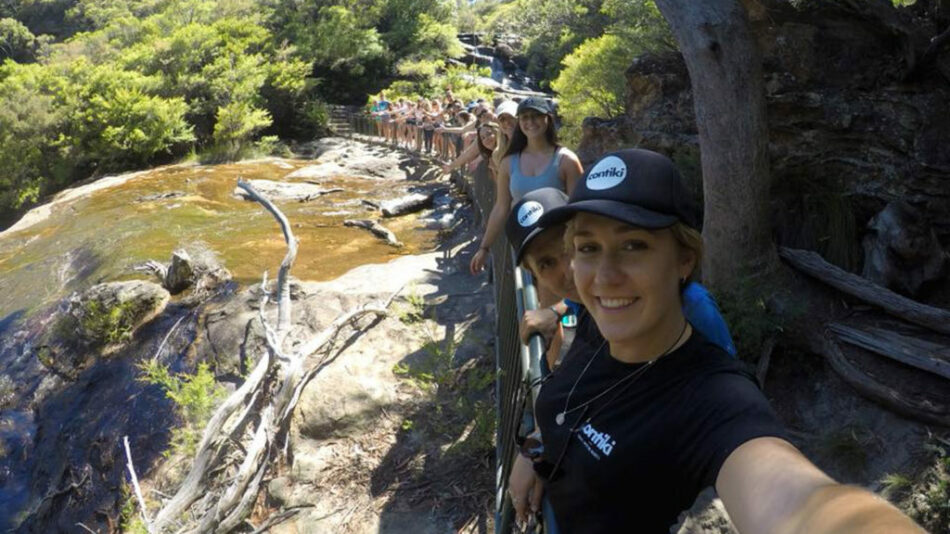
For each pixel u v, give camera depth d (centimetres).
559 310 228
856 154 583
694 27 500
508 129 566
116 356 717
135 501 556
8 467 679
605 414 122
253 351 657
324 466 516
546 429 137
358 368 596
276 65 2523
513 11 5031
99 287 773
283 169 1717
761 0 627
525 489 182
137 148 2073
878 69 593
